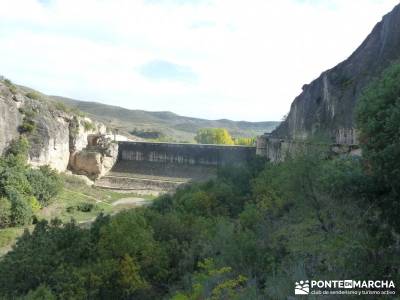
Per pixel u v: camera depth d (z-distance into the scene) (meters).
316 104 40.44
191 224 30.45
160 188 70.62
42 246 24.75
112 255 24.08
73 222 28.98
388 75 12.01
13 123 65.25
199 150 76.75
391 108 10.62
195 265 24.02
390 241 10.66
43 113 72.00
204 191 37.88
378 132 11.05
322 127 33.91
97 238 26.92
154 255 24.31
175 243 26.81
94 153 76.56
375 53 29.84
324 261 13.09
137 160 81.44
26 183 50.62
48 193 54.81
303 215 17.45
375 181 10.45
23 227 44.38
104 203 61.00
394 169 9.80
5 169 50.47
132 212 32.38
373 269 10.21
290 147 30.67
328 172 11.81
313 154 18.12
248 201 33.62
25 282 22.11
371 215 11.15
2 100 63.91
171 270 24.64
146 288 22.23
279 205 24.47
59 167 73.44
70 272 22.19
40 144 67.38
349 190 10.91
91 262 23.73
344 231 12.71
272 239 18.84
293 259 15.02
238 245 18.05
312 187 16.77
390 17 28.66
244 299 12.71
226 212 34.28
